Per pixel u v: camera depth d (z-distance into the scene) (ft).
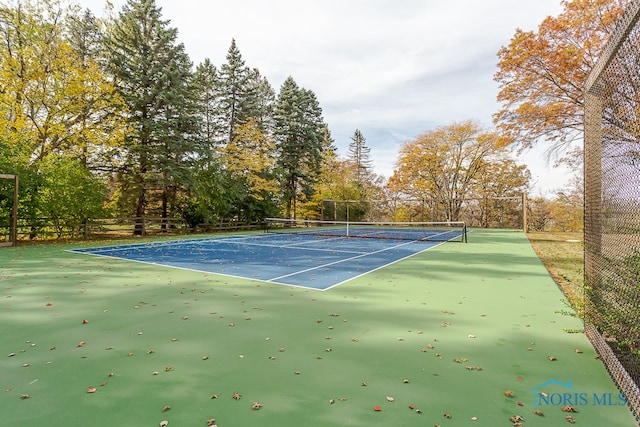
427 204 109.19
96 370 9.82
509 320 14.60
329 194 111.24
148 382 9.13
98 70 54.54
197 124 65.57
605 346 10.50
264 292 19.36
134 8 59.41
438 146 102.63
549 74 39.47
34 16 50.98
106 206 55.16
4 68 47.57
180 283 21.47
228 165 75.25
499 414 7.69
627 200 9.09
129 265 28.14
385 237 61.36
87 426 7.17
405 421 7.39
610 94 10.14
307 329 13.41
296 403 8.13
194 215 67.10
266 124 98.78
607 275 10.72
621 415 7.69
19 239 46.34
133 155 58.95
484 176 104.22
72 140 52.85
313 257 34.12
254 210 80.79
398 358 10.75
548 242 52.44
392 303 17.25
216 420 7.41
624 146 9.16
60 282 21.43
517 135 44.39
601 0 34.01
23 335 12.55
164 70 59.21
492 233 74.59
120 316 14.88
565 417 7.60
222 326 13.71
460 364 10.32
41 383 9.04
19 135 47.88
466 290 20.13
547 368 10.05
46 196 45.73
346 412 7.75
